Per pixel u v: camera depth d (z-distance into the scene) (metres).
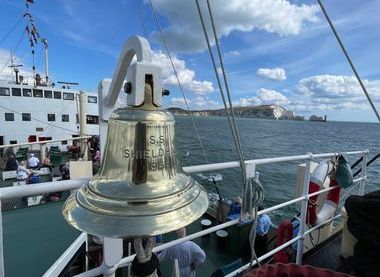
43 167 18.92
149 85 0.89
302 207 3.12
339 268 3.06
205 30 1.44
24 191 1.25
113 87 1.25
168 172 1.00
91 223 0.83
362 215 2.53
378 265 2.44
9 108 28.89
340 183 3.71
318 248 3.46
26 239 4.73
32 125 30.02
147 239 0.96
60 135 31.34
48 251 4.36
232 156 32.56
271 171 27.50
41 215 5.79
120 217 0.83
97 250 5.25
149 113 0.92
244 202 1.98
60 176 17.38
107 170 1.00
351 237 3.09
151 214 0.84
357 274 2.59
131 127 0.93
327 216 3.71
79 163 11.91
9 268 3.98
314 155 3.12
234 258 5.92
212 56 1.46
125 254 3.46
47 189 1.29
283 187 22.06
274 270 1.84
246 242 5.97
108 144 1.03
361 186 4.30
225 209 7.31
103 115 1.42
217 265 5.71
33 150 26.11
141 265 0.96
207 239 6.76
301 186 4.34
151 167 0.93
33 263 4.10
